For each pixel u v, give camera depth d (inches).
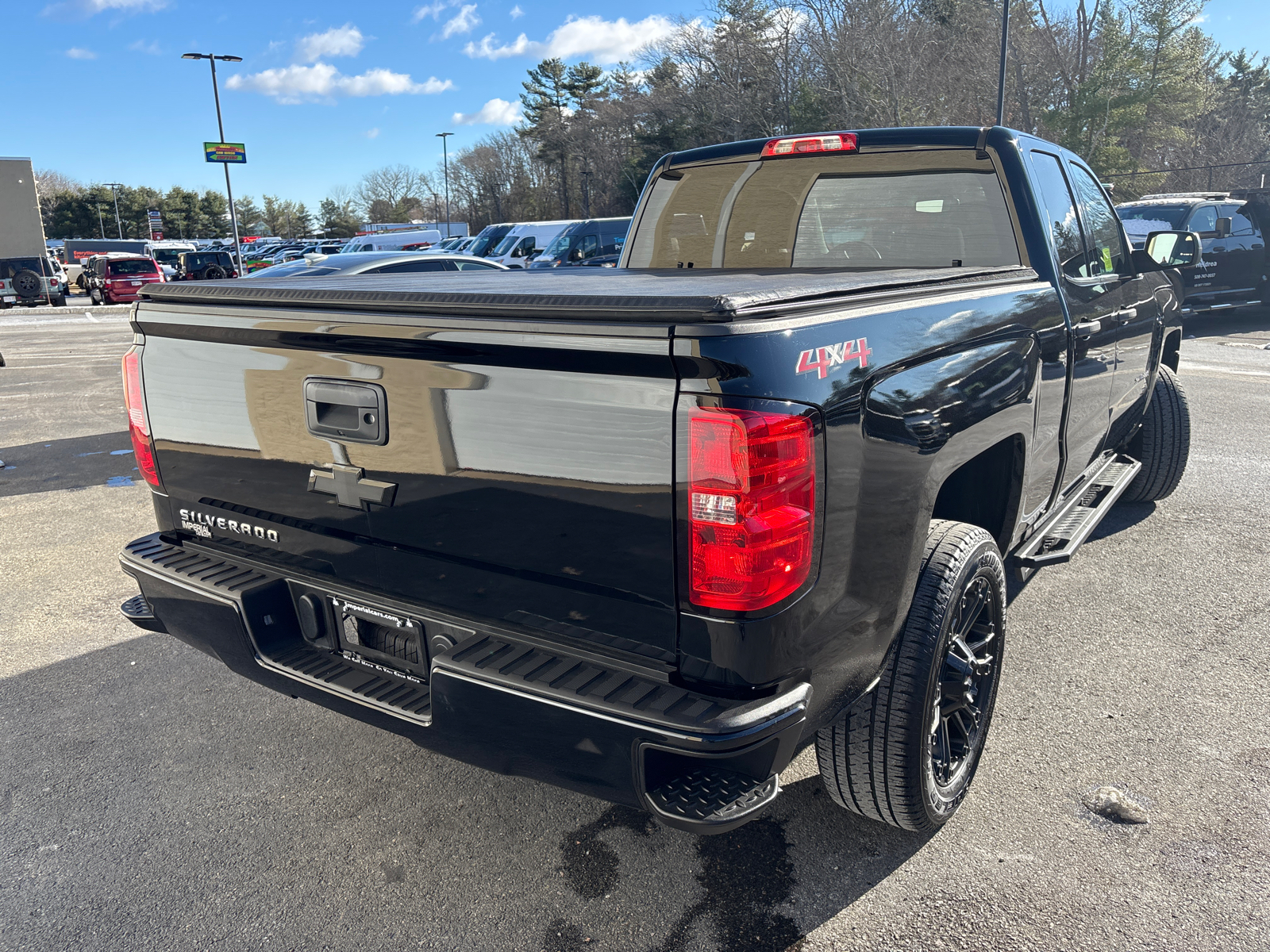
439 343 72.7
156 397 98.7
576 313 66.6
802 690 70.9
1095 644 143.5
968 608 96.0
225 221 5315.0
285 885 92.7
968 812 102.3
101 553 194.1
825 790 107.3
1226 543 188.4
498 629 78.0
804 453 66.6
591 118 3024.1
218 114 1245.7
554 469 70.3
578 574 71.7
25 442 305.3
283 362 85.3
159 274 1136.8
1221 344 494.9
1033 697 127.1
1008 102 1626.5
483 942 84.5
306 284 90.9
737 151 147.3
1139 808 101.7
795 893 90.3
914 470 80.7
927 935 84.2
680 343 62.4
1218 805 102.6
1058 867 93.0
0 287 1050.7
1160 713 122.6
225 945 84.5
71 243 2100.1
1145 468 203.8
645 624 70.0
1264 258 557.9
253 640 92.6
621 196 2502.5
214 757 117.4
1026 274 115.1
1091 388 138.3
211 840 100.3
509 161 3686.0
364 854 97.8
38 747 119.8
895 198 134.3
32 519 218.7
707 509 64.3
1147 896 88.7
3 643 150.9
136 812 105.5
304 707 130.8
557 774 73.2
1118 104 1606.8
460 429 74.4
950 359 88.8
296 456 87.0
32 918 88.3
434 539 79.0
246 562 96.7
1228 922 84.9
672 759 69.4
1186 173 2362.2
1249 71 3481.8
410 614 83.0
